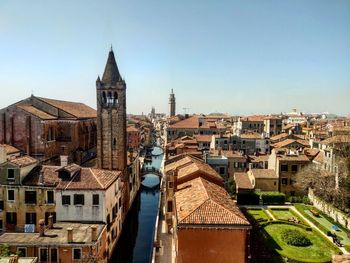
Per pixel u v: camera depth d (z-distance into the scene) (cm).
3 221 4528
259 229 5112
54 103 7431
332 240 4784
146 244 5441
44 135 6331
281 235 4841
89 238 3666
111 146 6178
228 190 7006
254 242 4503
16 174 4478
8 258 2325
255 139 10125
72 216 4262
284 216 5966
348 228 5244
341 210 5697
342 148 6719
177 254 3000
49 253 3538
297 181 7062
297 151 7931
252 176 7294
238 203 6775
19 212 4506
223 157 7275
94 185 4281
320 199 6338
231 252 2973
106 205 4297
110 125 6181
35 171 4738
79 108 8694
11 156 5788
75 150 7169
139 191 8475
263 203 6769
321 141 8506
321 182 6419
